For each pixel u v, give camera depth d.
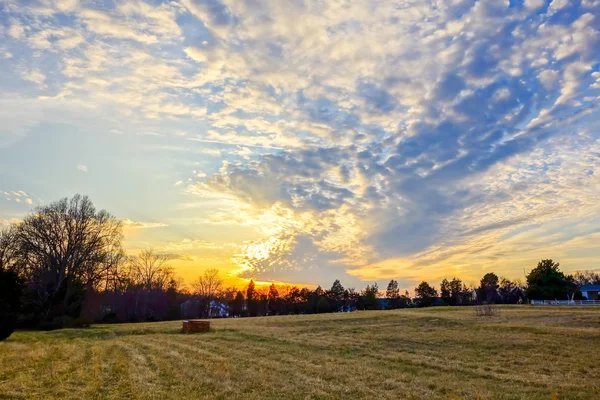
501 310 52.47
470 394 13.35
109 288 75.25
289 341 28.73
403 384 14.77
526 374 16.83
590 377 16.19
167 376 15.36
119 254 67.44
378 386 14.54
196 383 14.10
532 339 26.05
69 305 52.97
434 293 119.44
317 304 103.62
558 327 31.64
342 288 121.25
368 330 35.91
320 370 17.34
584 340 25.20
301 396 12.73
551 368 18.00
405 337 29.69
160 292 92.75
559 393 13.55
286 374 16.36
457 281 118.81
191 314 101.81
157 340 30.02
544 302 69.12
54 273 53.75
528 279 84.12
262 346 26.09
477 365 18.94
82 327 45.50
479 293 107.50
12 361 18.11
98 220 58.88
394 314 51.06
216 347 25.42
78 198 57.22
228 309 115.75
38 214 55.28
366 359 20.89
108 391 12.77
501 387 14.42
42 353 21.05
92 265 60.59
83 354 21.31
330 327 39.28
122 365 17.66
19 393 12.12
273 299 115.56
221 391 12.97
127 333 37.94
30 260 54.00
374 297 112.12
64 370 16.12
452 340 27.11
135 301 89.50
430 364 19.12
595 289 91.62
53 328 45.56
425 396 13.00
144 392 12.55
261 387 13.84
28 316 48.00
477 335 29.20
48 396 11.82
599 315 39.72
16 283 30.81
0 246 57.62
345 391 13.53
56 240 54.44
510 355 21.42
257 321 48.69
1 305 28.55
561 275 81.12
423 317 45.66
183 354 21.86
